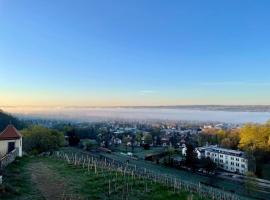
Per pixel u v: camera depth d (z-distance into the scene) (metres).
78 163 44.28
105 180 32.41
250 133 125.25
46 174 34.69
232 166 119.19
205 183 82.94
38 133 88.94
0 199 22.72
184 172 103.31
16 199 23.44
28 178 31.72
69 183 30.19
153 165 113.75
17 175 32.69
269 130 122.06
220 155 126.19
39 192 26.22
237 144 148.12
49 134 92.19
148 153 158.12
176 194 30.14
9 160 39.59
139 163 116.50
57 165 42.22
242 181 92.56
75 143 158.50
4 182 27.52
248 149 118.00
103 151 151.12
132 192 28.83
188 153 115.06
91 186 29.45
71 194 26.17
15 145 48.69
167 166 114.88
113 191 28.20
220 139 176.50
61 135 105.19
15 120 149.00
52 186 28.77
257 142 119.88
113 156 132.62
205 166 108.19
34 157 52.78
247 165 109.44
